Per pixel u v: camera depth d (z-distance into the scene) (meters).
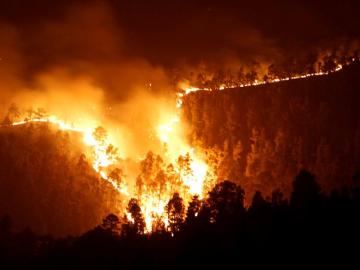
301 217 80.88
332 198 84.62
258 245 77.38
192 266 78.94
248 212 86.81
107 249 91.88
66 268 89.00
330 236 75.12
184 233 90.38
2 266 88.88
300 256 72.44
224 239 81.75
